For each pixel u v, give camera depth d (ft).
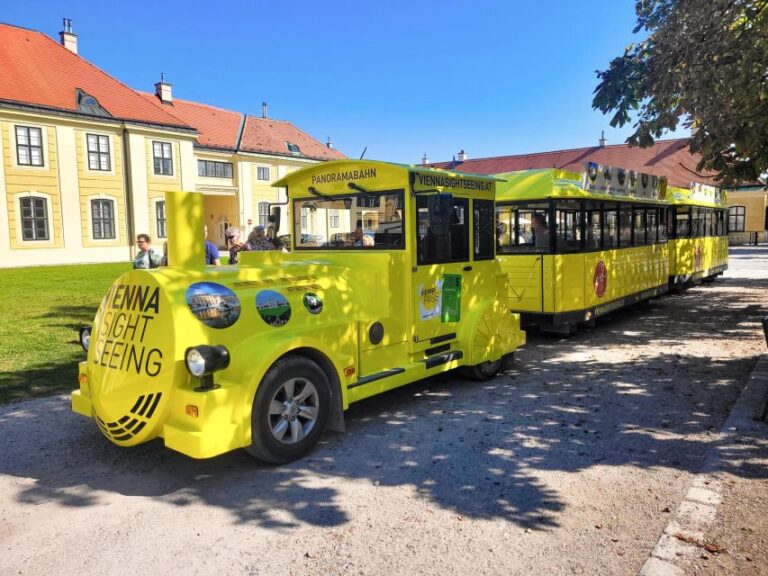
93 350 15.05
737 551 10.48
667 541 10.82
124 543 11.25
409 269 18.38
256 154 135.64
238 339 14.19
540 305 29.71
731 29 23.30
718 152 24.44
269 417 14.16
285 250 29.40
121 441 14.20
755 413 17.54
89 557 10.77
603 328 34.32
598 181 32.24
